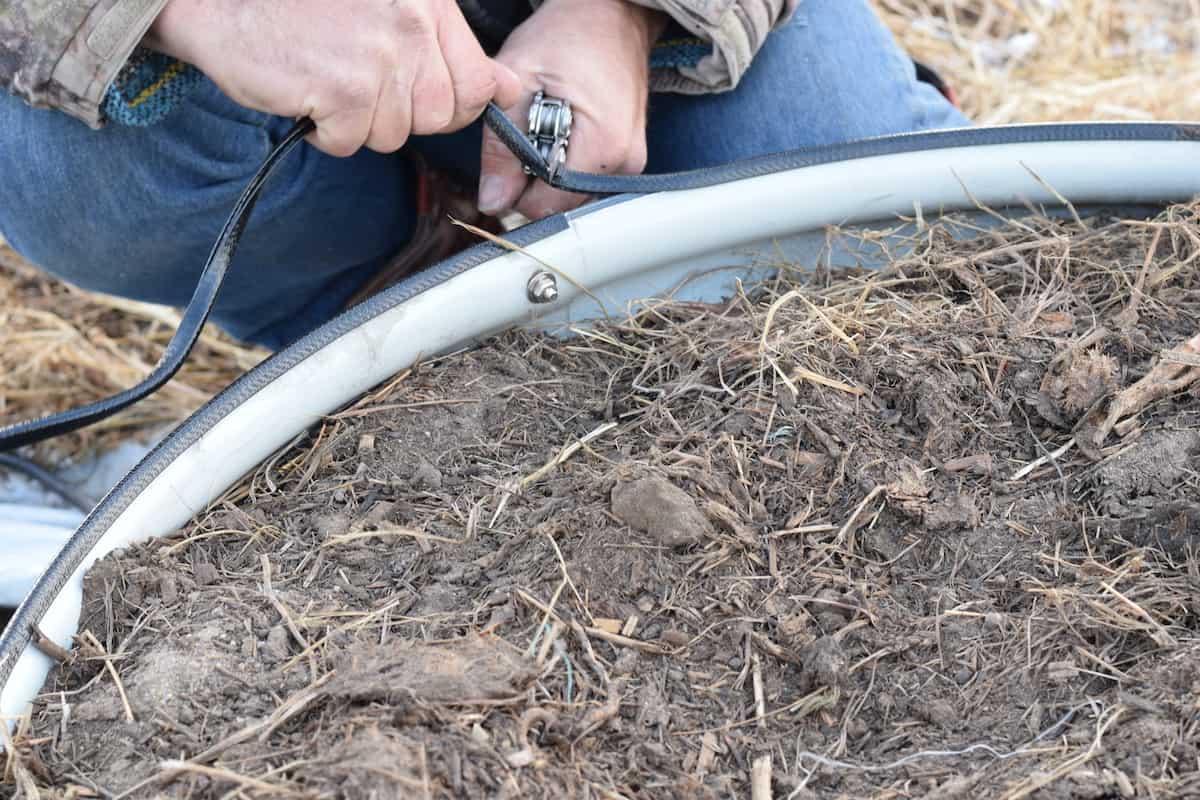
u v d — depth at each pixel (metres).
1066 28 2.69
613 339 1.25
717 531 1.01
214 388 2.09
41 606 0.98
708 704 0.92
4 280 2.28
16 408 2.07
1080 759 0.85
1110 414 1.06
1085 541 1.00
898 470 1.05
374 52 1.11
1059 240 1.26
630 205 1.24
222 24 1.11
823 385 1.12
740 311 1.27
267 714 0.89
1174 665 0.90
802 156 1.28
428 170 1.57
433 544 1.04
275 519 1.09
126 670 0.94
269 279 1.64
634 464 1.05
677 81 1.45
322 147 1.18
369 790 0.79
